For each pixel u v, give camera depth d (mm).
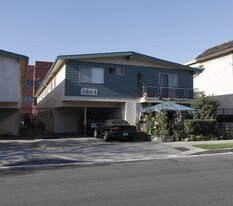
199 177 9688
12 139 23453
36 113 59781
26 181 9414
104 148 17812
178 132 22094
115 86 27344
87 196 7445
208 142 20328
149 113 24125
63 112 31266
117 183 8922
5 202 6992
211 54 33531
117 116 28859
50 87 36312
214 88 33750
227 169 11188
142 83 28219
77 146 18766
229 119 29703
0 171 11562
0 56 23828
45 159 14078
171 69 29500
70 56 25781
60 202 6945
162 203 6758
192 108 23656
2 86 23859
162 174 10312
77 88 26219
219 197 7219
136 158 14734
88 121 27797
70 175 10398
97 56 26391
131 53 27297
